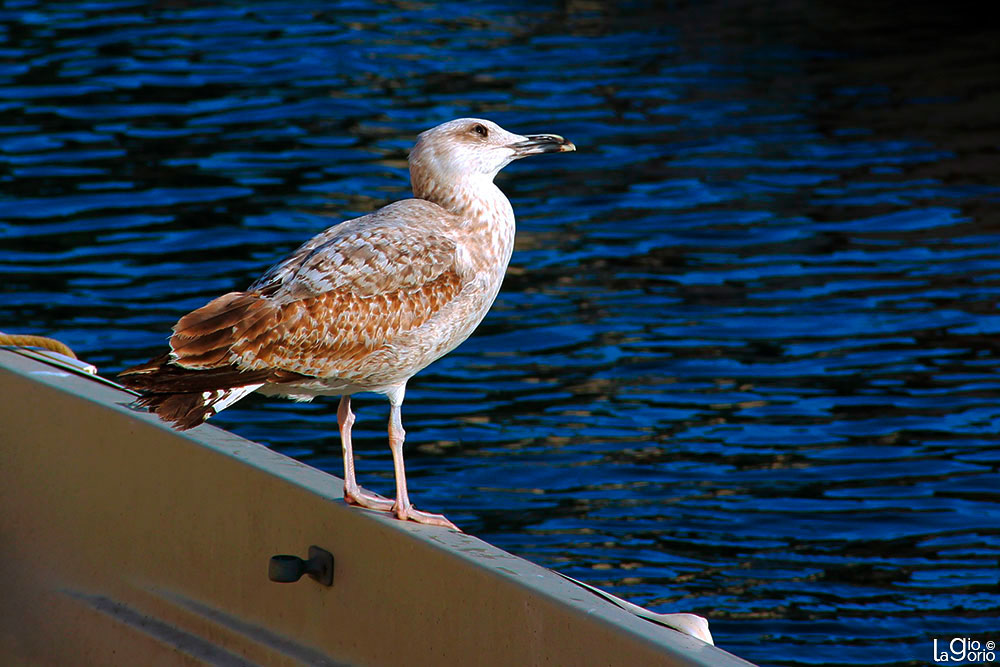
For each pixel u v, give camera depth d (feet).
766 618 33.50
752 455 42.11
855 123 80.18
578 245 61.16
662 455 42.11
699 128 79.36
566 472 41.09
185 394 20.93
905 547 36.81
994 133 77.56
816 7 110.52
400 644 20.31
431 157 22.91
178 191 67.62
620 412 45.16
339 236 22.11
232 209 65.16
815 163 72.84
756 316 52.90
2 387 25.75
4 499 25.68
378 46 96.99
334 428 44.55
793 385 46.98
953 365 48.29
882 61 94.38
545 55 95.91
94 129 77.41
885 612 33.71
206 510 22.76
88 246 60.18
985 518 38.19
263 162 72.33
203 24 101.71
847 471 40.98
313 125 78.84
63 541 24.89
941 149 74.95
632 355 49.62
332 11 106.93
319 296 21.27
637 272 57.88
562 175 71.15
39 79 86.79
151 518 23.54
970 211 65.00
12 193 66.74
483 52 96.58
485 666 19.24
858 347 49.98
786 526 37.93
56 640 24.31
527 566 19.34
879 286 55.83
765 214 65.00
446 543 19.95
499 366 48.93
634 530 37.73
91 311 52.85
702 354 49.62
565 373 48.24
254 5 108.17
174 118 79.82
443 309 22.22
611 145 76.23
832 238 61.77
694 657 16.69
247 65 91.15
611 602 18.40
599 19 107.34
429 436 43.70
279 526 21.80
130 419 23.66
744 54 96.89
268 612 22.04
